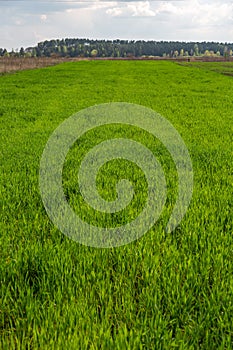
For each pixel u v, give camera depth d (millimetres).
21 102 19984
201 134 12359
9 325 3205
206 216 5352
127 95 23250
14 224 5094
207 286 3656
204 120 15383
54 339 2922
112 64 62562
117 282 3738
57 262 3939
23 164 8273
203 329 3096
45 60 78875
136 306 3404
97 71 46906
